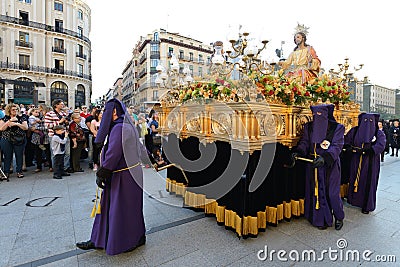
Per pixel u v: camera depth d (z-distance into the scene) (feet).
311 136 9.70
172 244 8.42
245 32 11.00
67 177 17.25
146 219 10.43
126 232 7.62
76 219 10.32
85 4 113.50
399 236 9.07
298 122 10.36
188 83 11.49
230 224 9.30
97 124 19.22
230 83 9.20
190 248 8.19
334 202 9.44
